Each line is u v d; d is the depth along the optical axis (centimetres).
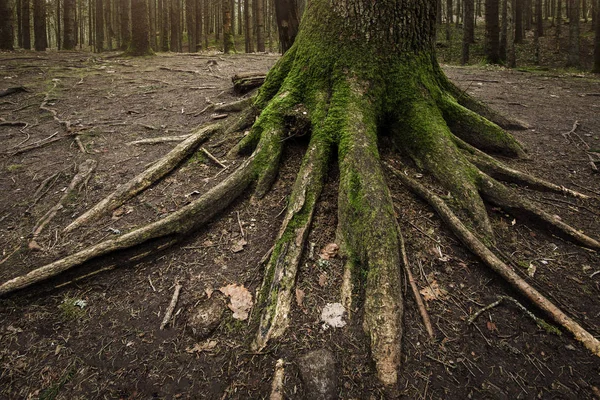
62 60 1097
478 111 445
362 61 365
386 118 373
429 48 399
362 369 209
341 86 363
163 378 212
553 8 2816
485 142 390
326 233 294
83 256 268
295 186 321
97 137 489
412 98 369
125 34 1484
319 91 374
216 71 912
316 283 259
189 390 205
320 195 318
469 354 217
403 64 373
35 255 288
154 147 447
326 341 225
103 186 372
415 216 307
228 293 258
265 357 218
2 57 1104
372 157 318
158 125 521
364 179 300
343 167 316
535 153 410
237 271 276
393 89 370
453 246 284
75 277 265
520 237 297
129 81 786
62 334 235
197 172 381
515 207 311
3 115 593
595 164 389
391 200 296
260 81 596
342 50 369
